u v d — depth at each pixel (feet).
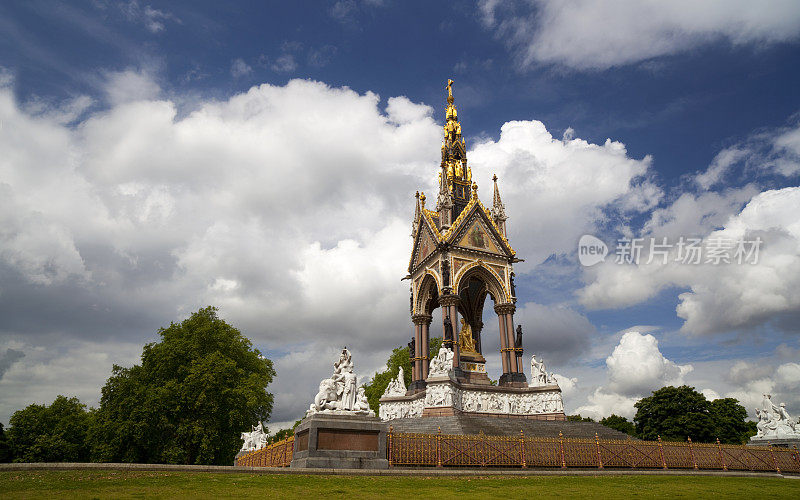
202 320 230.27
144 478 62.34
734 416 301.43
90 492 51.67
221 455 220.43
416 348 214.07
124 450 196.34
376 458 83.92
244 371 239.30
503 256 215.10
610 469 109.19
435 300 224.33
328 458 80.07
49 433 270.05
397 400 199.41
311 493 57.52
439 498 59.26
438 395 167.12
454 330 194.29
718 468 122.42
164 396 194.70
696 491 78.28
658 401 297.33
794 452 135.54
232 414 206.18
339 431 83.25
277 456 104.32
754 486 90.74
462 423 138.41
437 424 138.21
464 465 95.66
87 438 209.26
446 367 173.27
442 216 215.72
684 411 285.84
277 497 53.98
